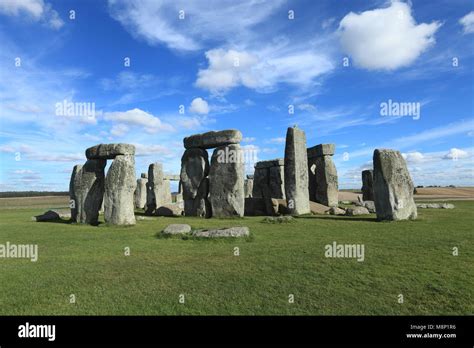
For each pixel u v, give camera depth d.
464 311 6.52
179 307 6.88
